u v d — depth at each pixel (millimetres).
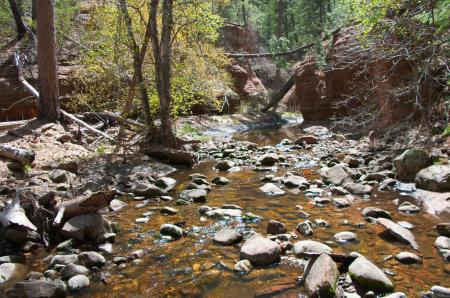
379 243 4656
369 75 12711
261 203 6441
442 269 3984
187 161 9773
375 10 7984
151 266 4297
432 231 5000
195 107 18844
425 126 9523
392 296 3422
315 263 3869
